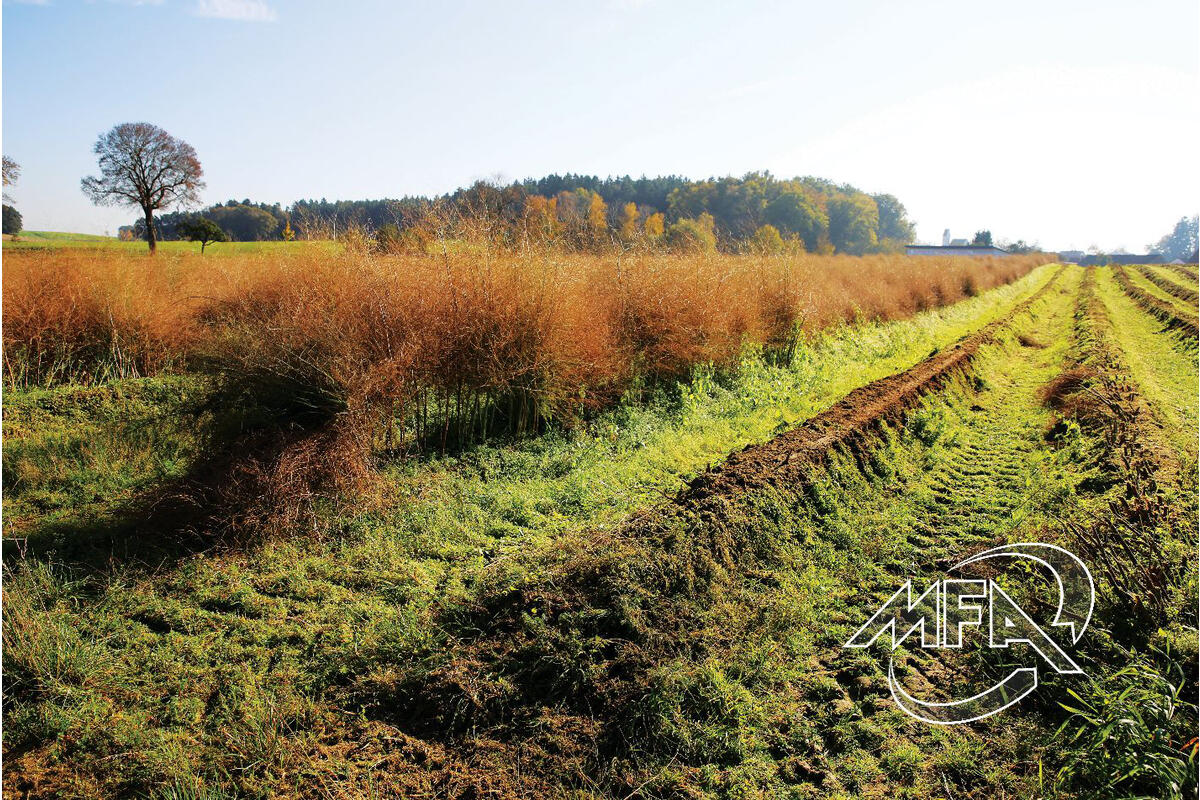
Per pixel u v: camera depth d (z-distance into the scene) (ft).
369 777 11.05
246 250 63.21
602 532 18.20
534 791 10.94
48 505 20.35
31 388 32.71
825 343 50.60
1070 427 30.30
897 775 11.76
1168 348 56.75
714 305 37.91
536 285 27.81
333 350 21.81
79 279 36.78
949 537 21.12
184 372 36.09
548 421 29.30
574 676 13.17
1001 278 143.84
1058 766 11.93
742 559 17.93
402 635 14.25
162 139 124.36
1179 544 17.98
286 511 18.90
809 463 23.00
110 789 10.68
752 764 11.76
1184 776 10.53
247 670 13.26
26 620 13.29
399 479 22.53
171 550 17.98
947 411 35.63
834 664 14.74
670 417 31.73
